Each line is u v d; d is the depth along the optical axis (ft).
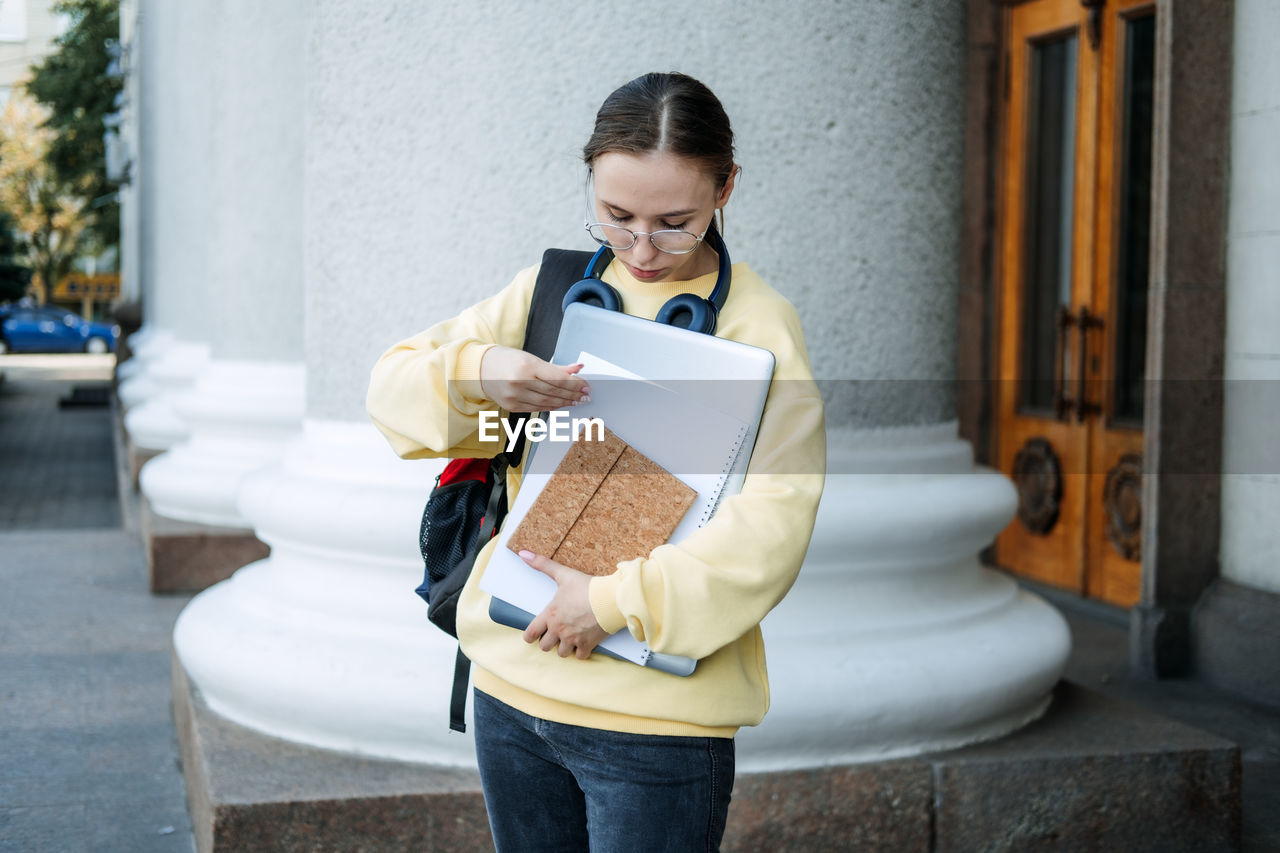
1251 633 14.61
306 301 11.56
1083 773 9.52
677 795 5.21
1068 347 19.12
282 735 9.91
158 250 36.06
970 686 9.61
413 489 10.50
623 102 5.03
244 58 20.58
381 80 10.41
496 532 5.63
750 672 5.48
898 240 10.57
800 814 9.10
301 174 20.74
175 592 19.42
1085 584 19.02
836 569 9.96
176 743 12.63
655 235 5.07
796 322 5.47
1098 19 18.33
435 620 5.77
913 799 9.25
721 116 5.08
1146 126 17.62
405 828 8.75
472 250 10.19
